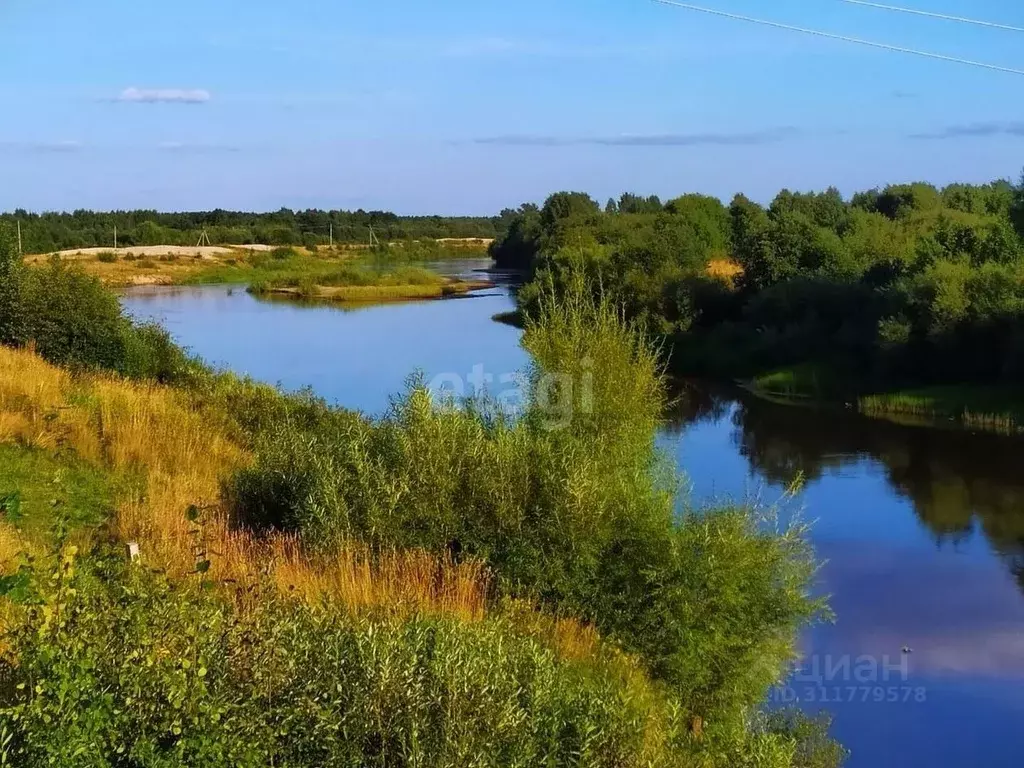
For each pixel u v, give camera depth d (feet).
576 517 32.53
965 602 53.01
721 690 31.53
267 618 18.79
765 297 151.12
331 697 17.20
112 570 19.93
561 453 35.76
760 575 32.78
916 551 61.62
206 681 16.46
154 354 75.72
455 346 144.36
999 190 224.53
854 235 177.58
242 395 68.95
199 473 45.29
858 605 52.49
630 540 32.37
